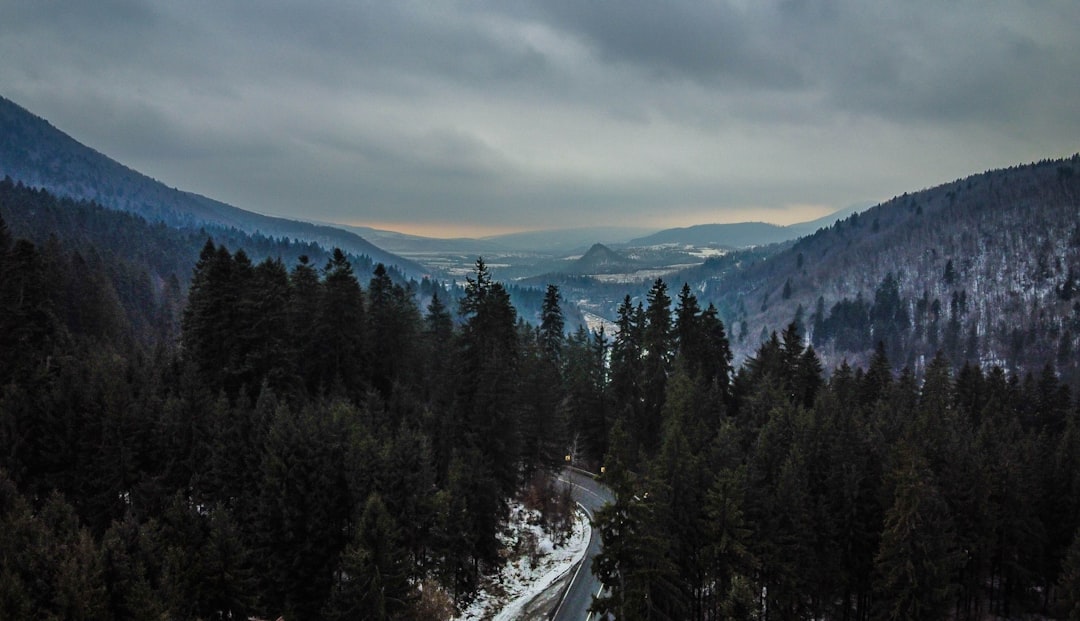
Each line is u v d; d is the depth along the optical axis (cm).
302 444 3142
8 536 2244
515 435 4412
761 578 3447
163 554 2434
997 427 5678
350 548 2758
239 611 2578
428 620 2964
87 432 3497
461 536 3378
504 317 5478
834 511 3597
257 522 2995
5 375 4038
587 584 3788
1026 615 3988
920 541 3062
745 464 3806
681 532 3256
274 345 4509
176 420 3634
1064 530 3934
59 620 2047
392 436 4091
